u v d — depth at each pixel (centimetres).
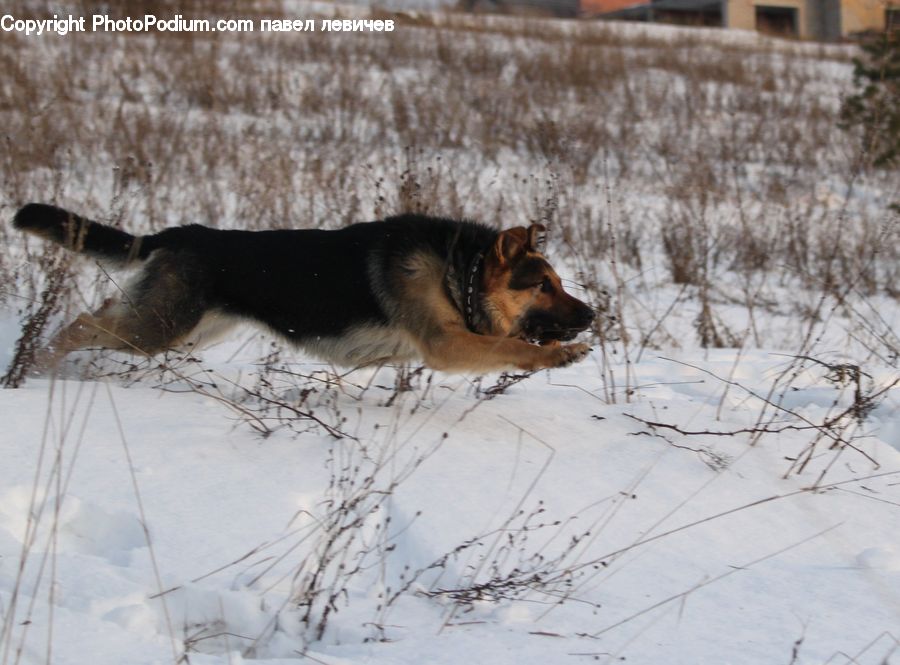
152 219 888
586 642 314
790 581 365
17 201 909
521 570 362
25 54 1661
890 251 1142
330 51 2019
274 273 548
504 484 432
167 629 314
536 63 2105
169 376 564
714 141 1727
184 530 370
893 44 1340
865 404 535
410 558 375
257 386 534
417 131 1523
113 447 431
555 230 1027
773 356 741
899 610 340
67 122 1277
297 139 1440
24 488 385
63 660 274
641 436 505
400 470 434
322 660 292
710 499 435
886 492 458
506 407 543
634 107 1917
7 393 485
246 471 422
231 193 1120
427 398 562
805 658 305
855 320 920
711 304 972
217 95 1639
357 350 550
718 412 546
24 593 312
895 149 1315
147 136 1260
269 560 356
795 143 1641
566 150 1174
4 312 658
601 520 409
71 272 616
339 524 381
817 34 3347
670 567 374
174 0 2058
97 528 377
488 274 536
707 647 312
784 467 478
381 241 541
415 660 297
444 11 2645
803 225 1208
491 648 307
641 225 1195
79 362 566
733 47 2636
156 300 557
